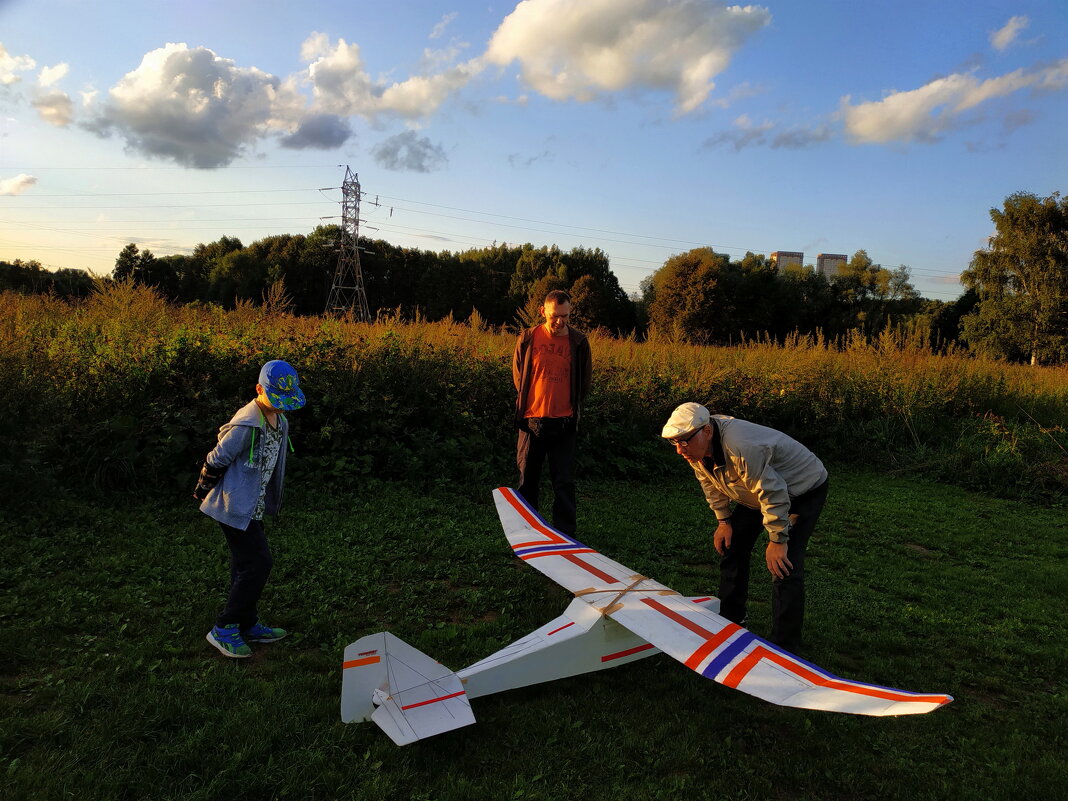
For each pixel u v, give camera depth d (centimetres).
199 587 393
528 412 498
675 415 343
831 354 1300
